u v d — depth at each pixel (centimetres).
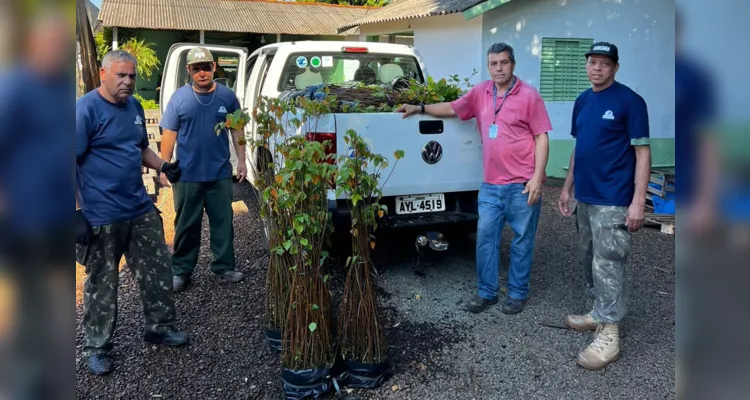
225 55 775
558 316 388
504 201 382
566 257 518
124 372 314
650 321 380
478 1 906
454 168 427
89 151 296
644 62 955
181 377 310
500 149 375
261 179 308
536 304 409
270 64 571
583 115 332
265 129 315
